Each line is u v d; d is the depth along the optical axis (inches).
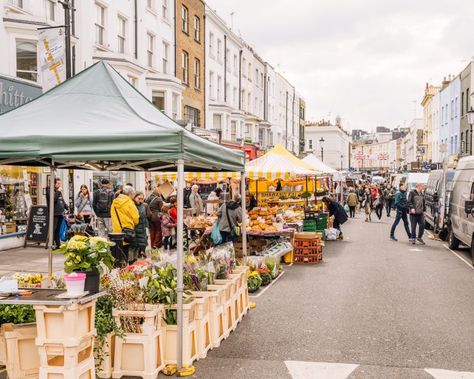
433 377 221.5
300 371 229.1
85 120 247.3
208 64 1350.9
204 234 536.7
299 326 301.0
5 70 611.8
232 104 1579.7
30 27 624.1
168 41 1099.3
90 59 781.3
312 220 658.2
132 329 222.2
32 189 644.7
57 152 228.7
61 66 490.9
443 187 732.0
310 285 422.3
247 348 261.4
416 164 2278.5
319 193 934.4
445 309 340.2
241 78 1686.8
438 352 254.1
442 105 1867.6
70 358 189.5
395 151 4977.9
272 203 725.3
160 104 989.2
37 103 265.1
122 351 222.1
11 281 201.0
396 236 820.0
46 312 189.9
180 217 232.4
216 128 1374.3
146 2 984.9
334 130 3818.9
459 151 1550.2
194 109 1253.7
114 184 854.5
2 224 589.3
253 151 1523.1
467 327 297.6
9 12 624.1
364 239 772.6
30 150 228.7
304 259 538.9
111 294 226.5
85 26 769.6
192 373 227.5
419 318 317.4
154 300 237.8
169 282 243.0
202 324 247.4
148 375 219.3
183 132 230.2
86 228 597.9
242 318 318.3
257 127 1769.2
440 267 510.9
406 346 263.6
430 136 2167.8
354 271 489.1
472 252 517.3
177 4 1141.1
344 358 245.9
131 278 243.8
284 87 2368.4
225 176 598.2
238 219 490.6
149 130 231.0
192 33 1234.6
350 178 1872.5
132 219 428.5
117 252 403.5
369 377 221.8
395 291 397.1
